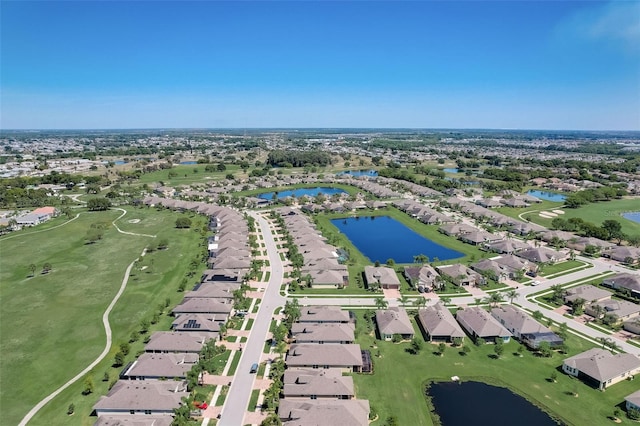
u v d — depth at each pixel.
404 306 120.88
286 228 199.75
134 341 100.00
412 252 172.75
